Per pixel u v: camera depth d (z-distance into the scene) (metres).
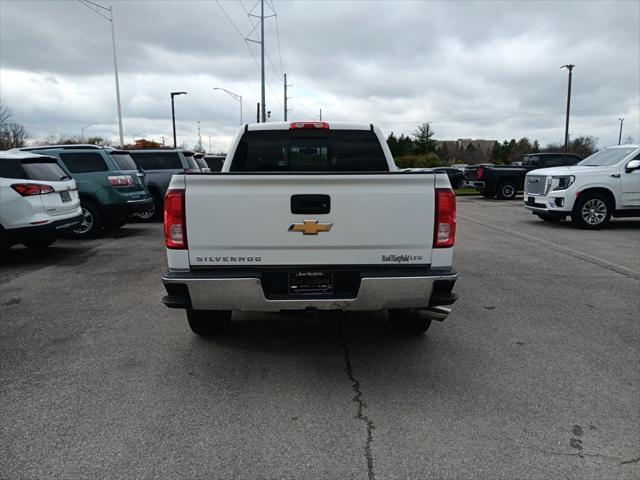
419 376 3.60
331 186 3.29
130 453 2.64
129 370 3.70
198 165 14.05
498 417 3.02
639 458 2.61
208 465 2.54
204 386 3.43
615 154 11.80
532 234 10.69
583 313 5.12
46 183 7.49
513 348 4.14
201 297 3.33
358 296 3.35
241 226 3.30
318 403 3.19
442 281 3.36
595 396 3.29
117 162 10.34
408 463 2.56
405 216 3.36
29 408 3.12
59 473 2.48
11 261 7.89
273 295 3.40
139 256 8.30
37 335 4.47
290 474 2.47
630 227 11.80
